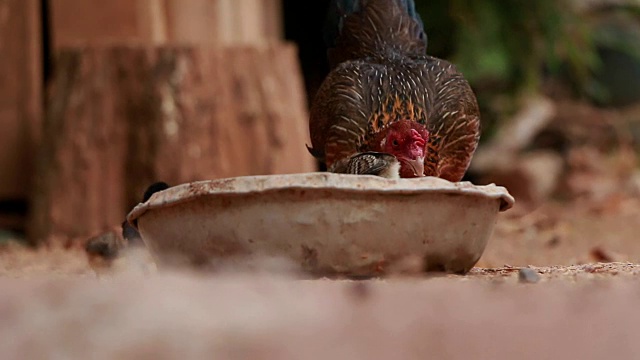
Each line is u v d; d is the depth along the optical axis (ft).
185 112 68.28
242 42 75.00
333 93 48.42
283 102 70.03
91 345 21.88
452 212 35.37
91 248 49.44
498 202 37.17
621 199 87.61
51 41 72.95
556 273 37.29
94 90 68.90
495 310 25.23
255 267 34.88
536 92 99.60
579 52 96.32
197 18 73.61
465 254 36.42
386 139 44.47
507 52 91.97
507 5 91.15
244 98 69.36
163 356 21.24
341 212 34.22
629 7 107.86
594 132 103.45
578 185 95.09
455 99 48.42
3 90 73.10
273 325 23.21
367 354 21.54
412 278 34.55
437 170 48.44
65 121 68.95
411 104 47.50
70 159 68.49
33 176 72.23
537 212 81.46
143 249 46.88
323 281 32.73
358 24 52.21
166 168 67.77
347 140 47.57
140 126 68.59
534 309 25.36
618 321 24.13
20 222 73.51
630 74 110.01
